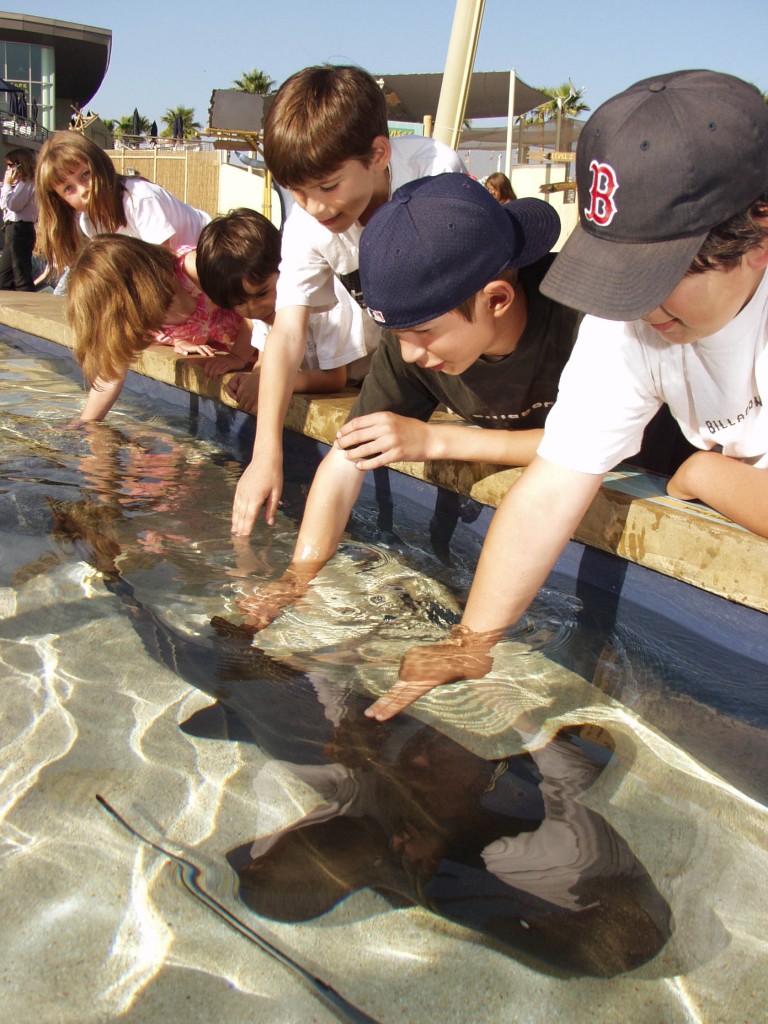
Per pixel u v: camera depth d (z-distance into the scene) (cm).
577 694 149
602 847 112
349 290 252
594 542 189
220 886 105
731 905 103
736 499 158
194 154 1925
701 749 135
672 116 122
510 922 100
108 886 105
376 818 116
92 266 299
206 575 195
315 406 280
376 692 147
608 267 127
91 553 206
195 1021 88
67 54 2847
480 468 217
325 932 99
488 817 117
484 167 1206
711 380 149
